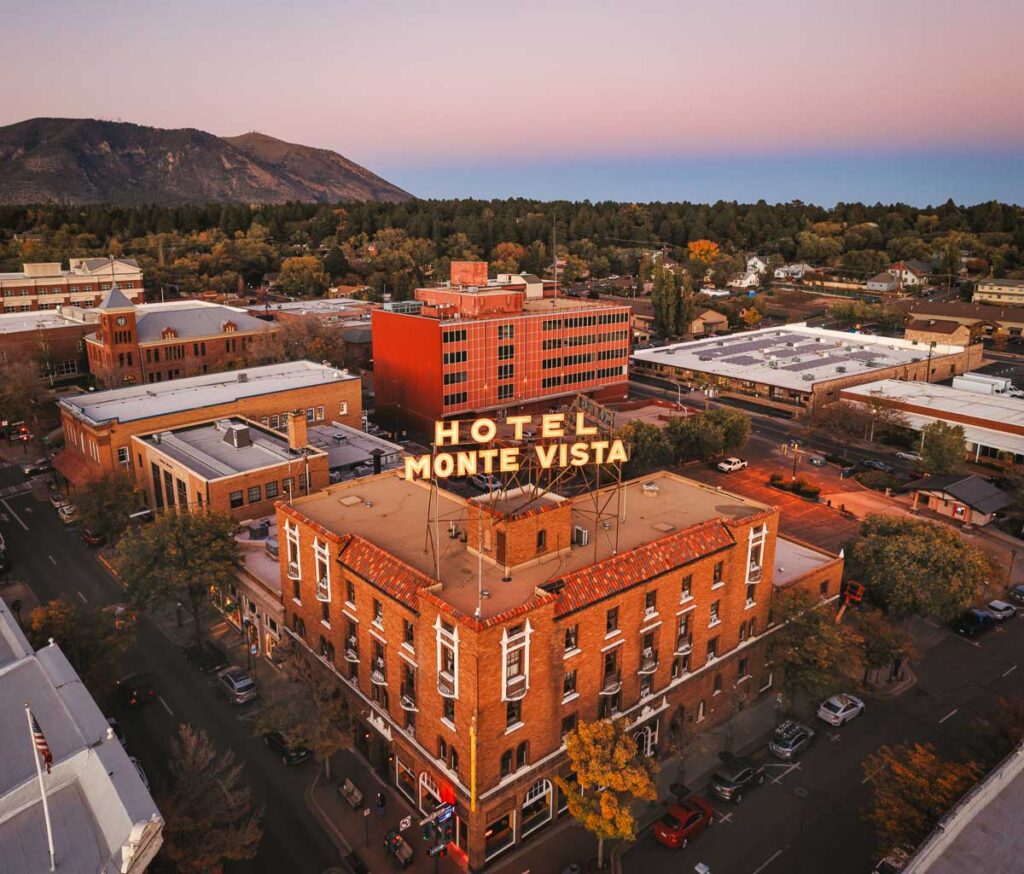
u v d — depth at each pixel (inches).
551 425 1979.6
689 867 1727.4
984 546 3321.9
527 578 1831.9
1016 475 3909.9
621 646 1900.8
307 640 2252.7
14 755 1509.6
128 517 3193.9
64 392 5816.9
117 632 2278.5
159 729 2167.8
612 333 6033.5
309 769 2036.2
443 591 1753.2
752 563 2236.7
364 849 1774.1
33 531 3540.8
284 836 1804.9
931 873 1364.4
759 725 2263.8
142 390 4092.0
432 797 1835.6
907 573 2502.5
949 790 1605.6
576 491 3754.9
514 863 1743.4
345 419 4402.1
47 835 1339.8
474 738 1612.9
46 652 1834.4
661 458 4237.2
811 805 1927.9
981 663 2603.3
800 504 4001.0
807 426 5251.0
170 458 3198.8
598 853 1701.5
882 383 5787.4
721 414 4638.3
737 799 1929.1
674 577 1985.7
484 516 1882.4
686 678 2107.5
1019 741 1819.6
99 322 5851.4
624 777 1589.6
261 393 4023.1
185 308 6023.6
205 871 1529.3
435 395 5152.6
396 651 1843.0
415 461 1827.0
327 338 6215.6
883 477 4298.7
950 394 5359.3
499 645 1609.3
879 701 2374.5
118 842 1285.7
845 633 2250.2
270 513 3137.3
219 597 2810.0
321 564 2091.5
